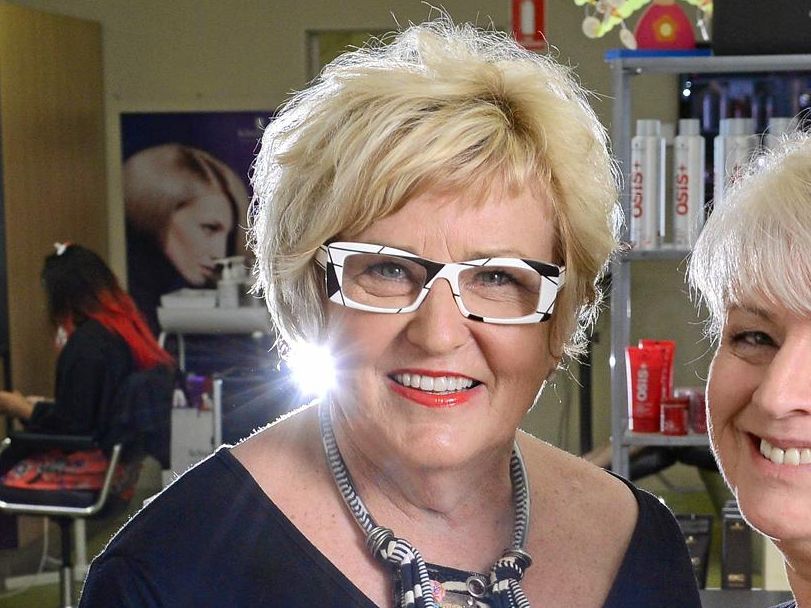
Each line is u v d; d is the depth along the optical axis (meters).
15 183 5.34
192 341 5.81
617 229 1.24
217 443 4.53
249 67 5.75
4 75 5.25
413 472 1.17
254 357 5.77
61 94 5.61
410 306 1.10
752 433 1.10
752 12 3.05
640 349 3.19
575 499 1.32
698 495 4.73
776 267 1.03
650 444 3.15
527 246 1.12
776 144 1.17
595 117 1.22
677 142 3.18
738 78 5.07
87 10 5.80
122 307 4.30
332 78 1.16
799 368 1.04
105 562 1.15
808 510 1.07
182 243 5.91
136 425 4.19
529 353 1.15
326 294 1.15
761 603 2.67
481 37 1.26
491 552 1.24
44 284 4.25
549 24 5.28
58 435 4.08
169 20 5.77
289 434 1.26
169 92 5.83
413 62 1.17
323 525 1.20
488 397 1.15
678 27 3.17
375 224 1.10
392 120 1.08
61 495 4.11
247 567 1.16
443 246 1.09
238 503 1.19
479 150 1.08
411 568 1.15
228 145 5.81
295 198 1.15
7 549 5.21
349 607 1.15
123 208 5.92
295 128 1.16
